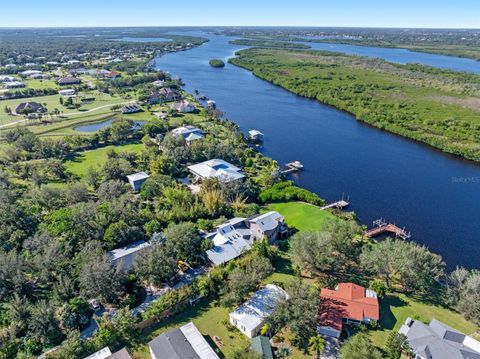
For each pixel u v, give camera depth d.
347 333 57.88
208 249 75.50
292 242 75.12
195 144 131.88
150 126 153.88
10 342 52.59
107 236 73.75
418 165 136.12
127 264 69.31
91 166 118.19
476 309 60.56
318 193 113.19
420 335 55.53
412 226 95.94
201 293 64.06
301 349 54.91
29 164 115.62
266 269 67.56
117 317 56.25
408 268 67.19
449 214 101.94
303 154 144.50
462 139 154.88
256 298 62.59
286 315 55.56
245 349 50.75
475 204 107.31
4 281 61.38
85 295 60.72
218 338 56.56
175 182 107.56
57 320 55.88
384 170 131.00
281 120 189.75
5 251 69.94
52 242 69.12
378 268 68.75
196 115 188.25
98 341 53.12
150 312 58.75
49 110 185.25
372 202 108.06
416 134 163.12
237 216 93.88
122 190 100.12
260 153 141.62
